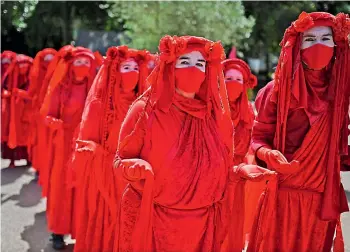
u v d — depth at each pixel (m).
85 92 5.68
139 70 4.64
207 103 3.32
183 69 3.19
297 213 3.90
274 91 3.92
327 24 3.79
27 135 10.47
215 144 3.30
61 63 5.64
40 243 5.79
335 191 3.91
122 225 3.33
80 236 4.68
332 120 3.83
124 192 3.39
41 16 23.64
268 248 3.95
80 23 26.28
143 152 3.23
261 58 27.44
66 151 5.50
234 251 3.85
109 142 4.45
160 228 3.21
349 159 4.11
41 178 7.29
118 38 26.05
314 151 3.83
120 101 4.52
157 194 3.19
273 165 3.65
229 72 5.24
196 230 3.24
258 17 23.67
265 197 3.93
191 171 3.17
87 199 4.64
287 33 3.90
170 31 16.95
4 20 22.44
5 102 10.45
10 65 10.28
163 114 3.22
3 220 6.71
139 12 17.09
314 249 3.95
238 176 3.37
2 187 8.70
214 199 3.27
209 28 17.05
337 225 4.02
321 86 3.88
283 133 3.86
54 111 5.66
